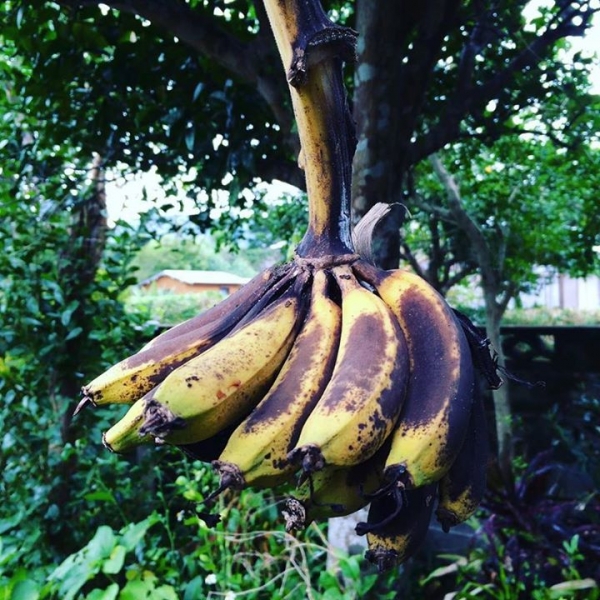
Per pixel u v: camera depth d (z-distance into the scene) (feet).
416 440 2.09
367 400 2.08
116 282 10.29
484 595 7.80
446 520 2.54
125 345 10.53
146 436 2.34
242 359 2.31
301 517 2.27
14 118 9.80
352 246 2.80
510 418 11.70
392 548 2.35
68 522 9.37
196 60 8.64
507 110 9.59
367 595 6.88
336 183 2.70
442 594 8.78
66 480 9.66
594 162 13.10
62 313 9.61
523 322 26.32
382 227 6.97
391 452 2.13
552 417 12.38
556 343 13.85
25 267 9.70
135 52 8.68
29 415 9.37
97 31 8.50
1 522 8.57
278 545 8.11
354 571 6.33
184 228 12.14
